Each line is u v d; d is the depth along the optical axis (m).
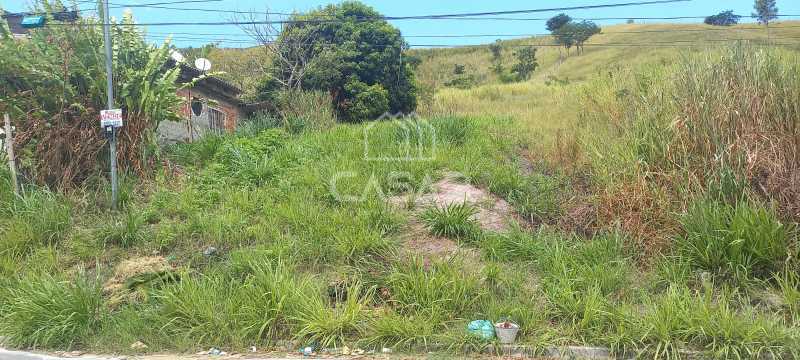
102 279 7.09
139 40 10.82
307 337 5.62
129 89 10.17
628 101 10.52
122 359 5.54
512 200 8.49
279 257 6.63
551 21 55.81
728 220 6.29
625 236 6.82
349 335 5.66
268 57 23.64
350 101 22.11
